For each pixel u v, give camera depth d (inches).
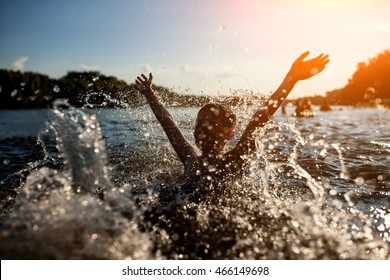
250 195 89.6
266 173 112.7
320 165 132.3
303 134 236.8
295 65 92.9
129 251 58.7
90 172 76.0
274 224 73.0
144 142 181.9
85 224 60.0
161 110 105.5
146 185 102.3
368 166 130.5
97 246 56.7
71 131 78.5
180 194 90.0
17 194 96.4
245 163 92.2
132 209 74.0
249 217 75.8
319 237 67.9
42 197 70.1
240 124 141.6
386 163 135.3
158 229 70.4
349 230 72.6
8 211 78.5
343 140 205.0
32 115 840.3
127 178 112.0
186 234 68.6
